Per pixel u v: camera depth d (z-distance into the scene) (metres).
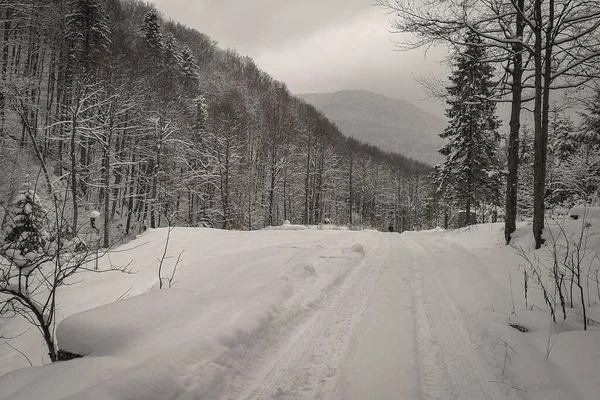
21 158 19.44
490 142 25.11
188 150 29.39
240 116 39.72
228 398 3.19
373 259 10.53
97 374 2.91
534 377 3.37
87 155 25.52
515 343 3.99
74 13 27.58
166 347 3.55
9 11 22.91
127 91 24.03
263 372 3.72
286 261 9.29
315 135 46.66
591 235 7.68
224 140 31.17
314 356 4.12
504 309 5.31
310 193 47.06
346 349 4.29
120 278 9.30
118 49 31.44
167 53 39.81
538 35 8.98
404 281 7.70
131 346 3.52
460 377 3.72
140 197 32.69
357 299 6.36
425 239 17.55
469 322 5.14
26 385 2.83
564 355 3.71
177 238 15.16
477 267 8.02
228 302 5.12
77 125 19.56
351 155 55.06
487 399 3.32
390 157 99.81
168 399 2.76
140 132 28.52
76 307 7.38
